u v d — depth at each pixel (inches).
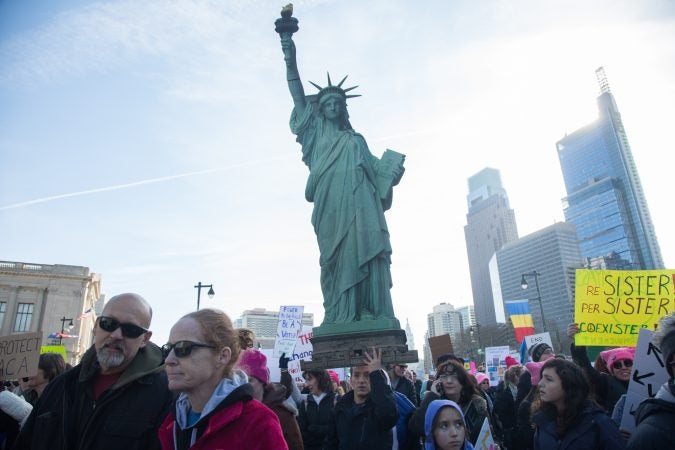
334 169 1353.3
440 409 319.3
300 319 932.0
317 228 1347.2
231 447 196.9
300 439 337.4
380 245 1266.0
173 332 212.5
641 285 579.5
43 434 251.9
